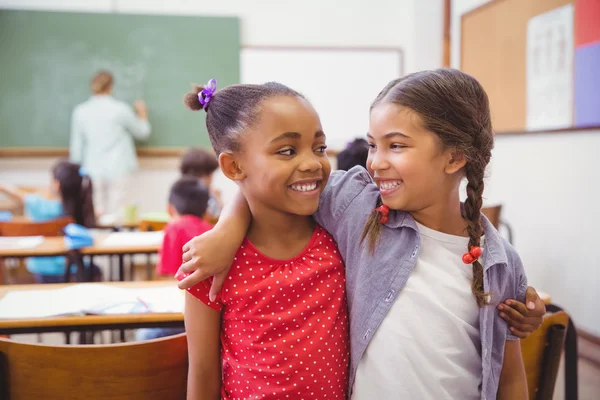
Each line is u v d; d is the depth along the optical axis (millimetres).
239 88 890
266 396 882
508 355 971
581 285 2998
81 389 904
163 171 5109
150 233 2783
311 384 891
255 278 898
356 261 933
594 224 2895
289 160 827
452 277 922
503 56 3680
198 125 5125
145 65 5008
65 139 4934
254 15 5156
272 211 895
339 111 5348
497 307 934
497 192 3787
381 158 878
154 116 5066
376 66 5352
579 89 2971
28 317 1236
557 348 1064
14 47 4781
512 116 3604
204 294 899
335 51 5285
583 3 2920
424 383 888
